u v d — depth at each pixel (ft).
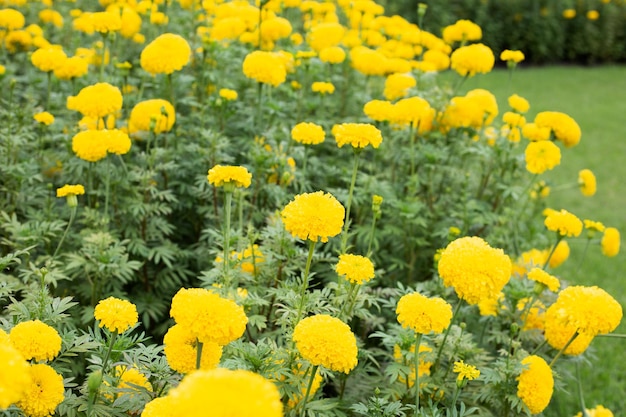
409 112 13.50
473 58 15.20
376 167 15.85
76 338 8.11
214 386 3.81
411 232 14.20
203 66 16.93
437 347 9.89
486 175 16.16
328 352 6.63
